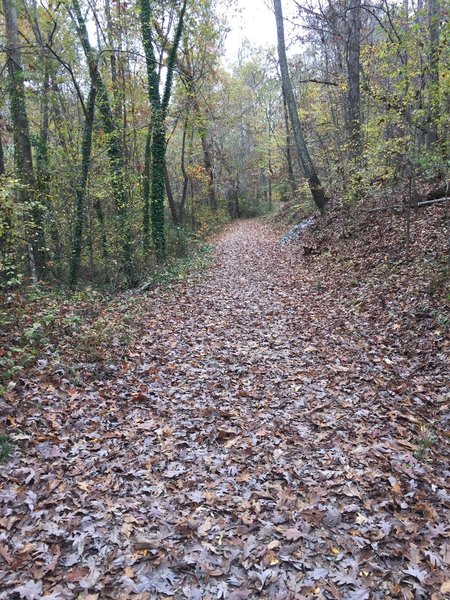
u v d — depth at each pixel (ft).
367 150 38.78
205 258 65.26
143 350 26.40
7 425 16.62
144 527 12.35
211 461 15.57
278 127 130.41
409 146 31.81
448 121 29.45
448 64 27.76
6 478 13.88
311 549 11.60
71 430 17.25
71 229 48.44
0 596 9.90
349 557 11.32
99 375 22.29
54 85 53.62
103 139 48.91
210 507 13.23
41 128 58.80
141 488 13.99
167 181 87.66
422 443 16.03
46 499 13.21
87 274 54.08
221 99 121.39
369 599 10.11
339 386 21.17
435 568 10.87
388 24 42.70
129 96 62.44
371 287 34.06
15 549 11.28
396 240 39.68
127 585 10.43
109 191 48.67
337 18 57.82
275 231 91.09
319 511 12.87
